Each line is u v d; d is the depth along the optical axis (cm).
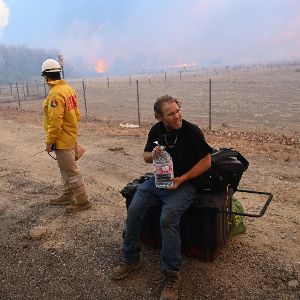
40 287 382
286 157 793
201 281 369
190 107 2073
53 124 499
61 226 509
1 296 371
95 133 1199
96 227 499
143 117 1744
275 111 1791
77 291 371
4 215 558
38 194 642
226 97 2603
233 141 983
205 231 381
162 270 379
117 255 430
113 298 357
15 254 446
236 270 382
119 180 694
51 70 500
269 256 404
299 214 507
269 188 608
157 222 412
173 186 353
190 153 358
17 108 2408
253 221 489
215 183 371
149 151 382
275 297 342
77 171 543
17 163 866
